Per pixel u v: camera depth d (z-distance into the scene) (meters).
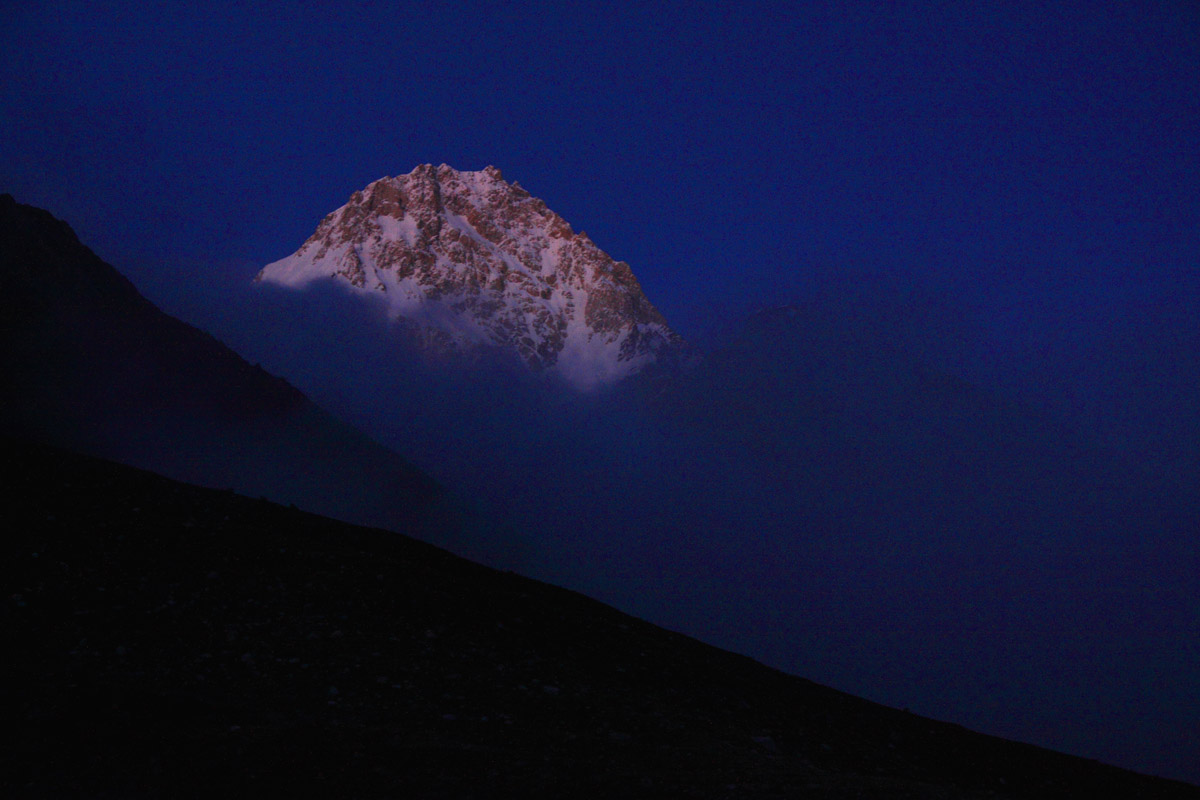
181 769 13.23
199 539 22.09
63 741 13.46
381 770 13.91
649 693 20.67
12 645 16.20
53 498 21.98
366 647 19.06
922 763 21.55
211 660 17.27
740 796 14.23
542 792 13.77
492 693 18.30
